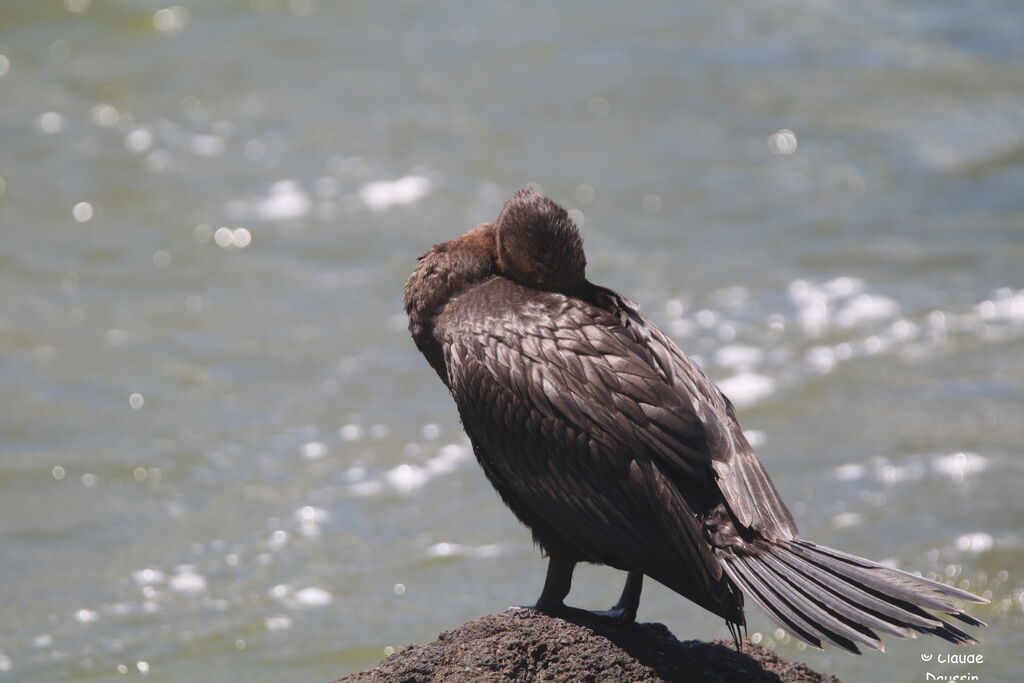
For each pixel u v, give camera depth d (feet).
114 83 73.87
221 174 65.26
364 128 69.31
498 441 23.88
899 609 20.06
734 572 21.15
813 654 34.50
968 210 62.03
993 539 38.52
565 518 23.12
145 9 81.82
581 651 23.50
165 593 38.19
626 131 69.51
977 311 53.26
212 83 74.08
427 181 64.39
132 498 42.93
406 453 45.70
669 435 22.33
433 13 84.38
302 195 63.31
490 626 24.13
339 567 39.40
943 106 72.33
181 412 47.88
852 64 77.87
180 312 54.49
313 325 53.67
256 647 35.35
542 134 68.95
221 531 41.32
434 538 40.93
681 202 62.69
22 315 53.93
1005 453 43.39
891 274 56.29
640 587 24.77
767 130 69.72
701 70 76.48
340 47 78.84
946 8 86.28
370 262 57.93
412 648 24.26
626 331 23.84
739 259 57.88
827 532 39.52
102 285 56.34
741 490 21.85
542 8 85.40
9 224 60.64
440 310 25.76
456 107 71.92
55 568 39.42
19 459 44.75
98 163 66.18
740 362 50.29
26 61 76.28
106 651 35.29
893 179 65.16
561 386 23.12
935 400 47.21
